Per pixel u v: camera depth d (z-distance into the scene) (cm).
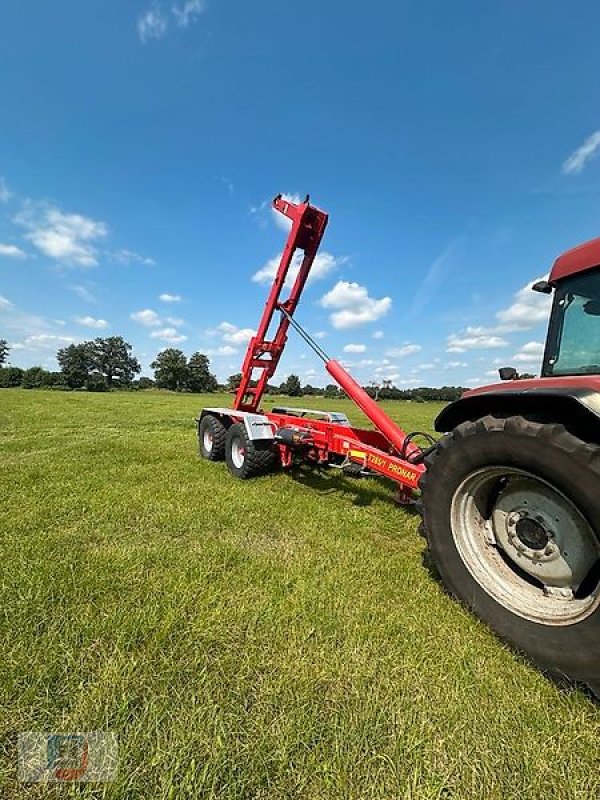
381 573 270
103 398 2844
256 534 335
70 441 791
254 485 482
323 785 127
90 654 179
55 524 335
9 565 256
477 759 138
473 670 180
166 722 146
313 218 552
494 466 210
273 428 525
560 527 193
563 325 252
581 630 172
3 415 1302
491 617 207
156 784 126
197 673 170
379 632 204
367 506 418
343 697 161
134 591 232
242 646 189
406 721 151
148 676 167
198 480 496
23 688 160
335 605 227
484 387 253
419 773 131
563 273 250
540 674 180
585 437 190
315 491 465
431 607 228
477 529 231
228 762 132
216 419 628
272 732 143
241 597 231
